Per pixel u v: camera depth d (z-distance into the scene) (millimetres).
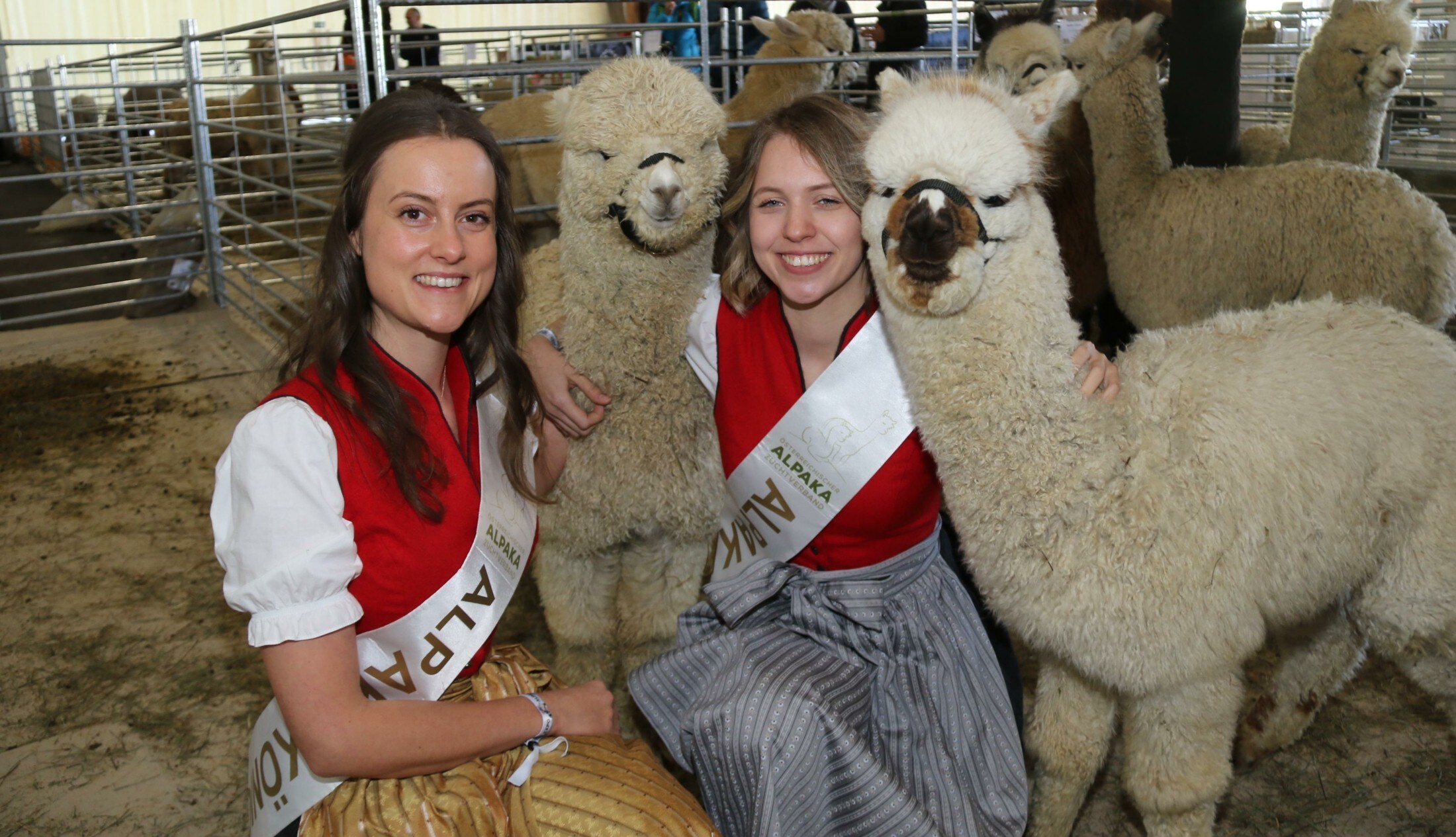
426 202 1639
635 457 2504
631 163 2359
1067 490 1976
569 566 2670
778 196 2111
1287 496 2051
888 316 2057
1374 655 3320
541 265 2959
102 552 4164
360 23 4016
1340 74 5082
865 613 2139
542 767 1725
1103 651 2018
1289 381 2137
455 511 1740
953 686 2133
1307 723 2727
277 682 1549
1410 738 2904
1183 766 2094
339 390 1608
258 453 1557
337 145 5191
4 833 2635
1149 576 1974
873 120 2154
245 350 6695
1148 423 2072
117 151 11930
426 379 1781
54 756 2951
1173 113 4965
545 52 11992
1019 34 5906
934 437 2051
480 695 1800
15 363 6555
